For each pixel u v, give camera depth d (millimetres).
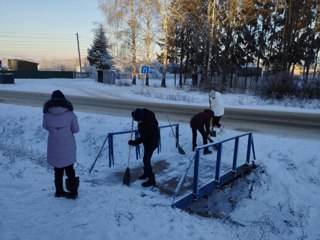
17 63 51875
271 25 31438
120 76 47812
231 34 28438
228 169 6961
